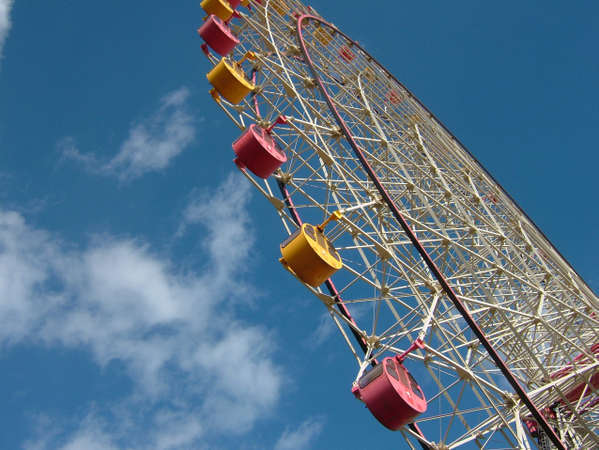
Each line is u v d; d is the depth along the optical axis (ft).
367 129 86.17
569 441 73.82
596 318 84.84
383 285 66.85
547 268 83.15
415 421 58.49
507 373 55.36
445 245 73.15
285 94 85.51
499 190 102.63
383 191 63.36
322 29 102.83
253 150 75.82
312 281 63.05
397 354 62.49
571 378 71.67
